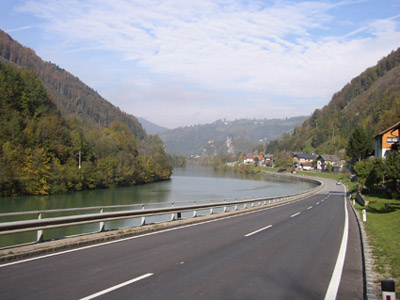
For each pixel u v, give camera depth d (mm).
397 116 88000
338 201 43344
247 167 153875
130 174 81562
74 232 22047
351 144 85312
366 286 7137
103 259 8859
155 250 10234
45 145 65000
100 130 114625
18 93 69688
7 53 174250
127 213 13898
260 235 13992
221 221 19141
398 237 13602
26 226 9719
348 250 11422
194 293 6309
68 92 186625
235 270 8141
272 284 7102
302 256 10102
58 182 61469
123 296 5996
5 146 54219
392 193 36000
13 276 7059
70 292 6125
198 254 9852
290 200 42469
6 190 53469
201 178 116938
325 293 6699
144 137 192375
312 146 180875
